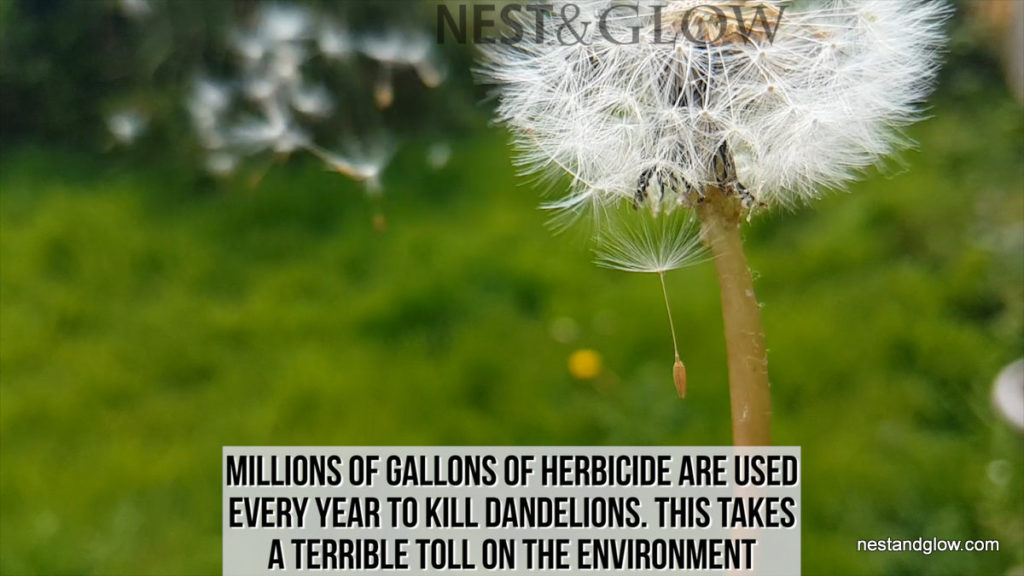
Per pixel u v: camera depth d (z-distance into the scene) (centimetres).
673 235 23
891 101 23
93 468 43
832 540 36
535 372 46
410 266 55
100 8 73
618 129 22
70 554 39
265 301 54
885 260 51
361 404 45
